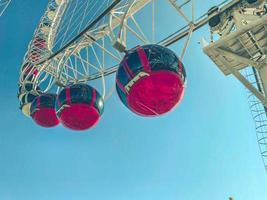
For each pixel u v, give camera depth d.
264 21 14.23
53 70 22.03
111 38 14.27
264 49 15.74
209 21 16.30
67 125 17.12
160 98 12.05
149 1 16.83
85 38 18.14
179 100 12.56
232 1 15.88
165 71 11.88
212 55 16.31
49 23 24.03
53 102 20.61
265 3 15.70
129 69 12.13
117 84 12.73
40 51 23.47
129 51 12.98
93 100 16.72
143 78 11.88
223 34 16.23
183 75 12.44
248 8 15.59
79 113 16.50
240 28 14.69
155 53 12.20
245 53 16.31
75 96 16.45
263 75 15.77
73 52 19.09
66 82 21.77
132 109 12.89
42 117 20.66
